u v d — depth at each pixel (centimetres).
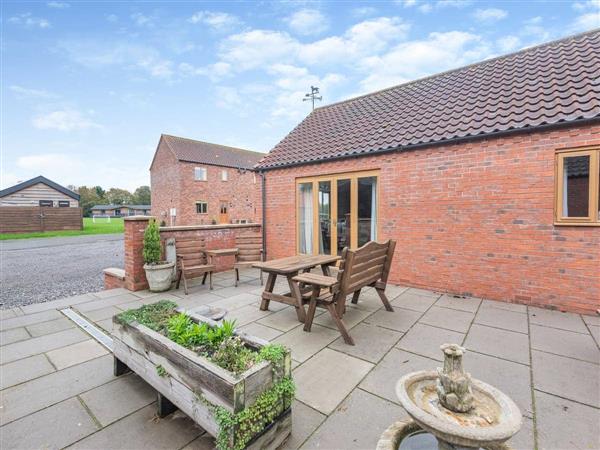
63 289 666
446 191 531
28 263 1036
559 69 546
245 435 166
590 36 606
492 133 475
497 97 554
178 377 198
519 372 274
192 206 2714
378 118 732
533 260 459
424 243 557
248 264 596
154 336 222
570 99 454
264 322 405
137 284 575
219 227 736
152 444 194
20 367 293
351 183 662
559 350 316
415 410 143
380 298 474
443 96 669
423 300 495
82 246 1550
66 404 235
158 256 584
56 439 198
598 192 414
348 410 225
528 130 452
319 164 702
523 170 462
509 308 451
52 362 304
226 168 2962
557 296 442
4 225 2108
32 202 2381
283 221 783
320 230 721
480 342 338
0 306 535
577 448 185
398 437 164
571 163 431
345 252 345
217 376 170
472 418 146
